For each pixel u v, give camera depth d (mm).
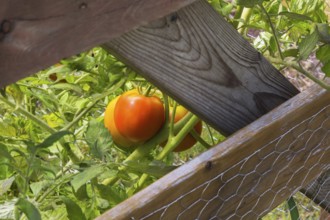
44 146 820
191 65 889
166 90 891
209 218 918
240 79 942
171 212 869
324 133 1012
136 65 846
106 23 663
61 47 639
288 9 1333
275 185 992
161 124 1116
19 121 1213
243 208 960
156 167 985
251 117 974
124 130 1096
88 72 1114
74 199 1062
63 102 1231
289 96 992
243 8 1144
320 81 981
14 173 1075
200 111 933
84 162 988
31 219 774
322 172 1052
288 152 983
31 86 1182
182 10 853
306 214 1596
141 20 690
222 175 910
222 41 903
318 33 978
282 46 1292
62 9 629
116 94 1278
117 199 1000
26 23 612
